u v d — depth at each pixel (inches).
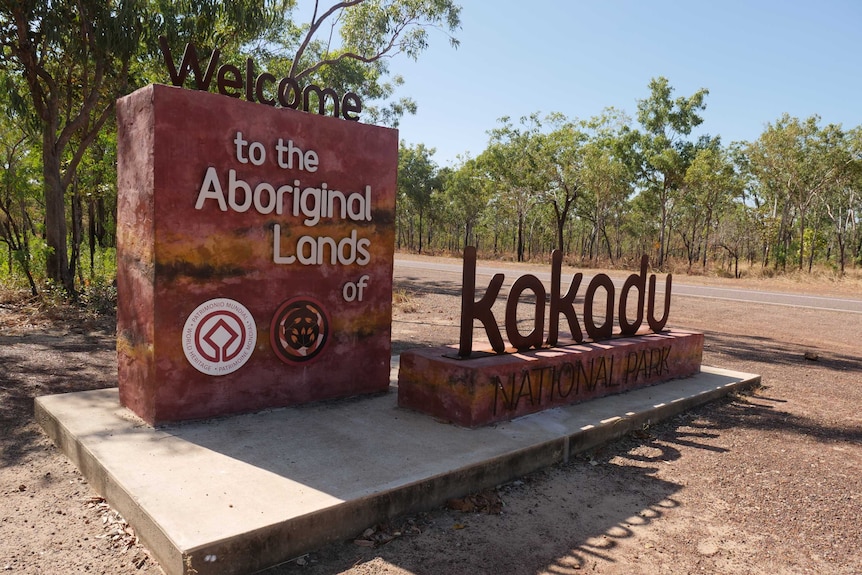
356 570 118.3
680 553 131.3
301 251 200.4
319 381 210.2
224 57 560.1
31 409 215.3
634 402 229.3
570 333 266.8
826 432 222.4
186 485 135.3
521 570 121.3
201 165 176.7
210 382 184.2
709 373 295.4
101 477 146.3
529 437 179.0
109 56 493.0
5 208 522.6
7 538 127.0
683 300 684.7
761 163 1277.1
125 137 183.8
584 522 144.3
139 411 183.2
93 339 350.3
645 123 1550.2
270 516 120.8
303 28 792.3
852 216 1685.5
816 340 453.1
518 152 1560.0
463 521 141.8
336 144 206.4
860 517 152.5
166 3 465.7
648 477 174.2
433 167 2121.1
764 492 166.1
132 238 182.1
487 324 209.3
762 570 125.7
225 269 183.9
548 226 2206.0
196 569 108.0
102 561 118.9
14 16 438.6
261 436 171.3
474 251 200.7
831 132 1208.2
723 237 1772.9
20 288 499.5
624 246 2534.5
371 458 156.7
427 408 199.2
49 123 485.1
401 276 903.7
